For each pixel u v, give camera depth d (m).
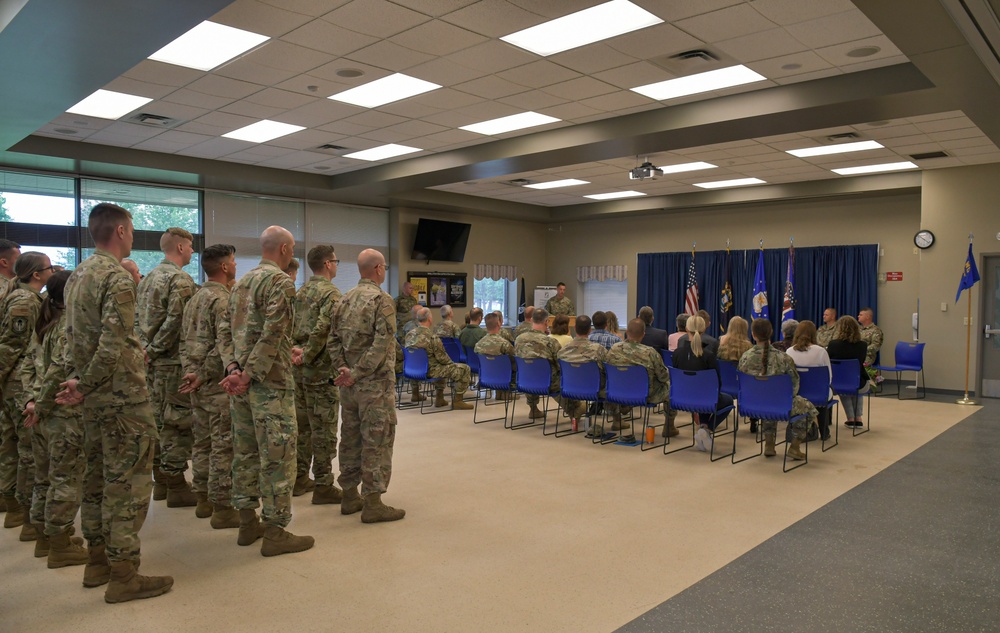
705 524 3.93
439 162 8.95
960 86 5.36
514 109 6.87
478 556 3.41
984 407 8.34
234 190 10.48
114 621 2.70
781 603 2.90
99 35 4.23
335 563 3.31
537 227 15.17
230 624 2.68
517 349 6.52
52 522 3.16
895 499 4.45
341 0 4.34
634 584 3.10
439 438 6.28
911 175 9.88
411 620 2.72
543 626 2.68
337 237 11.96
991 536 3.75
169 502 4.25
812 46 5.15
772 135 7.40
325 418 4.23
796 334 6.05
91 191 9.07
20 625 2.66
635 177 8.05
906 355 9.60
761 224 12.12
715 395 5.50
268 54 5.29
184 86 6.04
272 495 3.34
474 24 4.73
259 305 3.30
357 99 6.50
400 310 11.69
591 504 4.29
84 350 2.80
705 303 12.79
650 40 5.03
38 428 3.27
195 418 3.91
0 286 3.85
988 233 9.15
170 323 3.94
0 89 5.29
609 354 5.92
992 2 4.22
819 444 6.15
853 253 11.03
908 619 2.76
